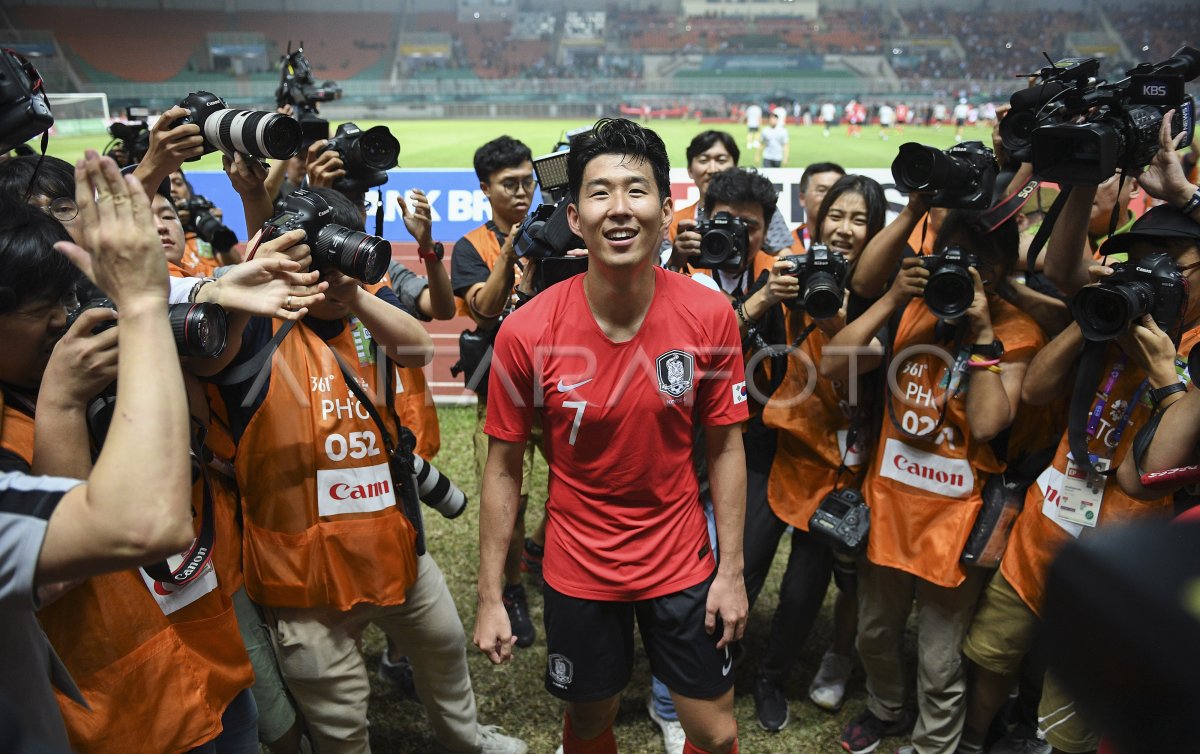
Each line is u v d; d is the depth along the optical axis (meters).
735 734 2.00
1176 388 1.76
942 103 33.16
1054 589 0.49
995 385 2.07
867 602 2.42
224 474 1.89
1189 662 0.42
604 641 1.94
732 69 40.72
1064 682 0.48
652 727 2.65
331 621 1.97
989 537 2.15
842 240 2.63
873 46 41.22
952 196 2.04
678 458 1.86
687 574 1.90
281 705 2.07
